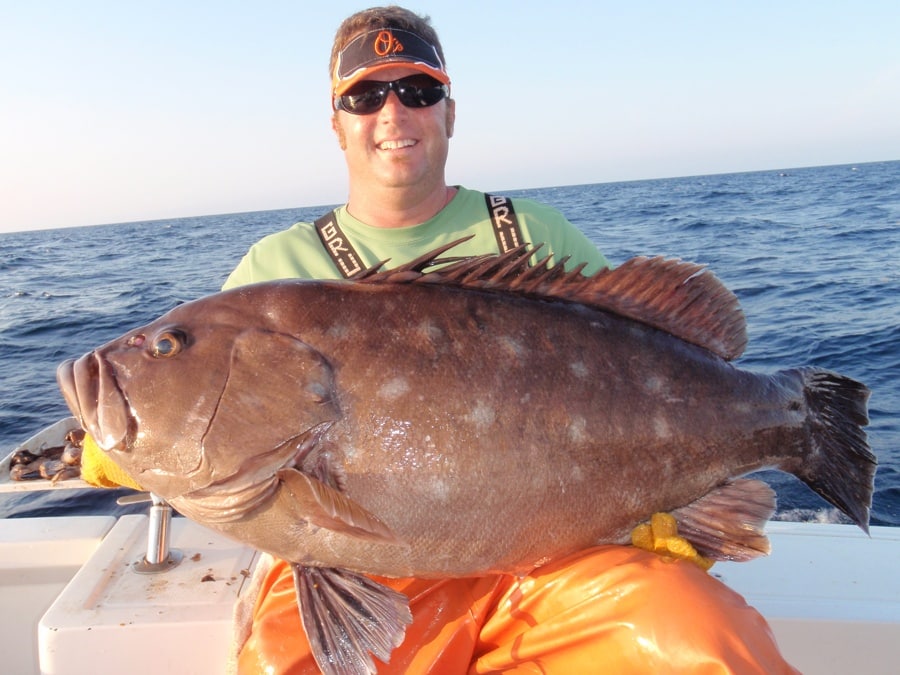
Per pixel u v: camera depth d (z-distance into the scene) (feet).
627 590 2.26
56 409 9.46
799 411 2.87
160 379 2.38
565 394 2.53
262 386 2.37
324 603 2.41
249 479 2.34
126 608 3.01
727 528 2.65
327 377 2.40
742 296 13.97
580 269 2.73
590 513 2.56
